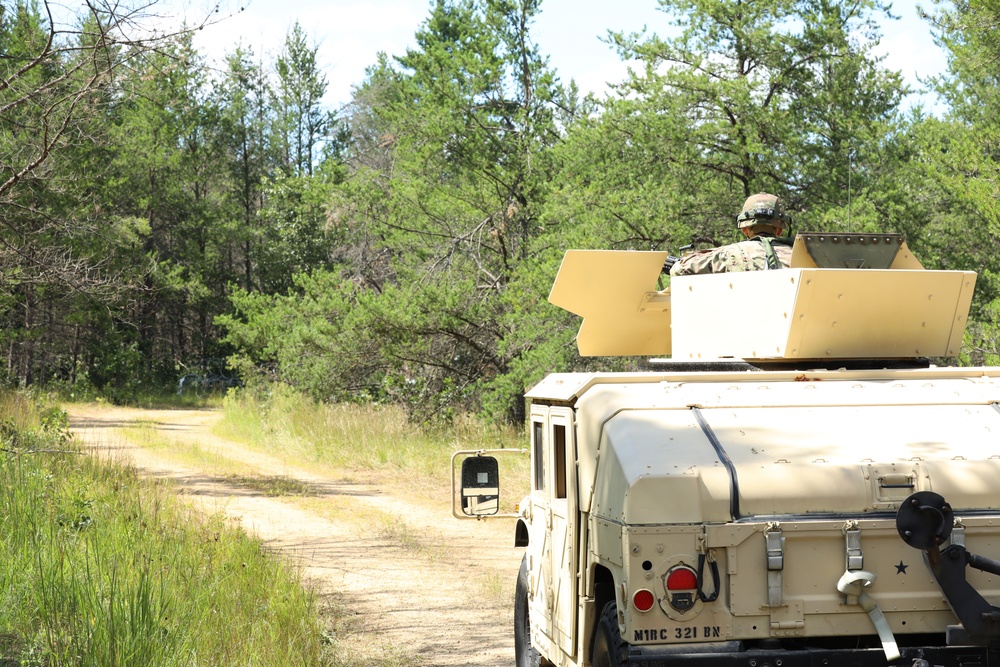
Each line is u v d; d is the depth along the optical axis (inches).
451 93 948.0
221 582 341.4
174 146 2004.2
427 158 978.7
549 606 237.8
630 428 189.0
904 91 740.0
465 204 940.6
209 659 265.9
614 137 753.0
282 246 2118.6
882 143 720.3
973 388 210.1
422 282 930.1
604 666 188.7
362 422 945.5
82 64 445.7
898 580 178.4
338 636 334.6
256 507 610.9
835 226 639.8
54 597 271.1
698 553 173.8
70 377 1878.7
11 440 574.9
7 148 559.2
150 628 261.4
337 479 753.6
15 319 1531.7
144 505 471.2
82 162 900.6
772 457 182.1
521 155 958.4
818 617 175.3
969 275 227.8
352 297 983.6
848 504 179.0
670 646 173.3
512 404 834.2
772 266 242.4
